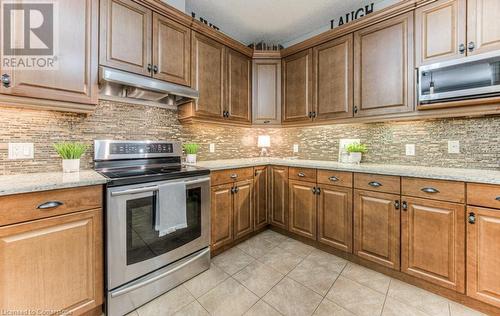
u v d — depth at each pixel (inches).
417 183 63.7
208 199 76.0
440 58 67.9
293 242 95.1
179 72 81.7
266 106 112.5
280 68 112.8
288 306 57.7
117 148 74.0
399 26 75.7
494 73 58.4
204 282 68.0
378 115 80.9
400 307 57.0
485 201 53.3
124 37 67.1
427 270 62.3
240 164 91.4
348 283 67.2
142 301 58.3
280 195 100.3
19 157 59.3
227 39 97.9
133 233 57.1
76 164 62.9
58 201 46.8
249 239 97.9
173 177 64.8
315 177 87.7
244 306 57.7
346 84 89.0
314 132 112.7
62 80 56.1
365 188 74.2
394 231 68.2
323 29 109.1
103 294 53.9
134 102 81.0
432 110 70.4
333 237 82.7
